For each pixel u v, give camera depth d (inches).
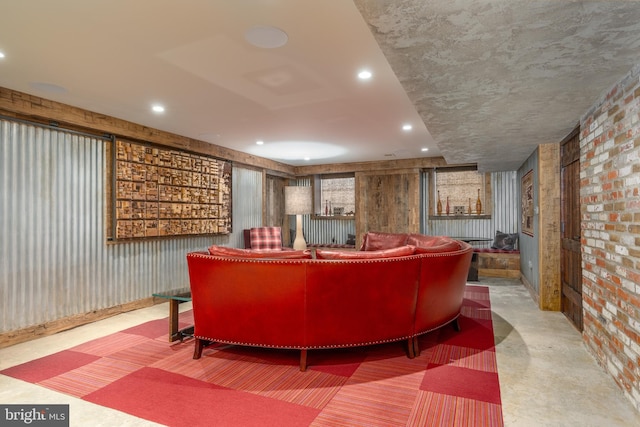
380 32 65.8
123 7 74.0
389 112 151.5
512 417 78.9
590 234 112.4
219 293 108.0
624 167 87.0
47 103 133.3
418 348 117.8
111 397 88.4
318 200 339.3
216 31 84.4
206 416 79.7
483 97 102.7
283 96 131.1
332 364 107.8
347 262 102.5
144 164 174.9
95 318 155.9
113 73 109.3
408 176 283.6
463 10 58.1
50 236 140.3
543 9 57.8
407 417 78.7
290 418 78.7
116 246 165.9
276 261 102.3
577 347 120.6
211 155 217.9
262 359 111.8
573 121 128.4
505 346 122.0
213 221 219.3
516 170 270.5
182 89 123.5
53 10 74.9
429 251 119.7
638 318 80.6
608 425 76.2
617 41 69.1
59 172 143.6
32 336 133.3
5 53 95.3
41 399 87.7
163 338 132.6
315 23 80.9
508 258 257.9
